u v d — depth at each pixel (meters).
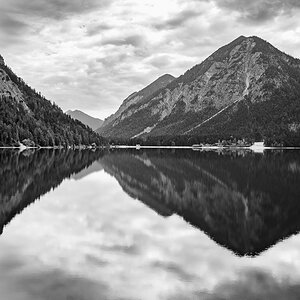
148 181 55.09
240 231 25.88
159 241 23.19
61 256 19.89
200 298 14.97
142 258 19.75
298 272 17.88
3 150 146.75
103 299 14.80
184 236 24.44
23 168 67.38
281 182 52.41
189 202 37.62
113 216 30.31
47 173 60.97
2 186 44.25
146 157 121.81
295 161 99.50
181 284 16.36
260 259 19.80
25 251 20.67
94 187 47.47
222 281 16.69
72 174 61.53
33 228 25.78
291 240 23.64
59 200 36.91
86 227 26.38
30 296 15.00
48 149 179.75
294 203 36.69
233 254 20.69
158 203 36.94
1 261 19.00
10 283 16.28
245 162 94.69
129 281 16.58
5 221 27.59
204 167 78.75
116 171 70.25
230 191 44.75
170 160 104.25
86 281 16.58
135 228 26.39
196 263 19.05
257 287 16.09
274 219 29.62
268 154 152.38
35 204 34.34
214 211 32.94
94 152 162.62
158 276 17.25
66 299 14.77
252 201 37.94
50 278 16.84
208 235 24.75
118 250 21.09
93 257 19.84
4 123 179.38
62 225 26.78
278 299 14.90
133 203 36.69
